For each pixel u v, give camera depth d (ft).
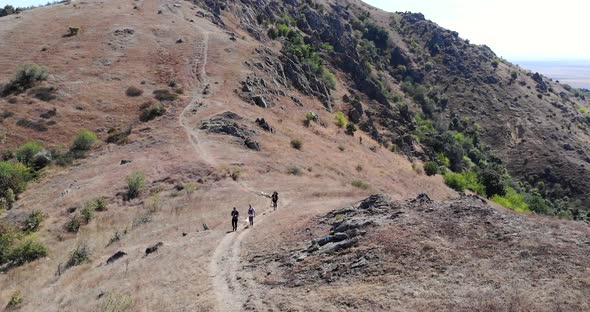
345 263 60.08
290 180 159.02
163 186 144.66
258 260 73.15
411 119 462.60
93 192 141.08
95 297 67.77
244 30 438.40
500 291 46.11
